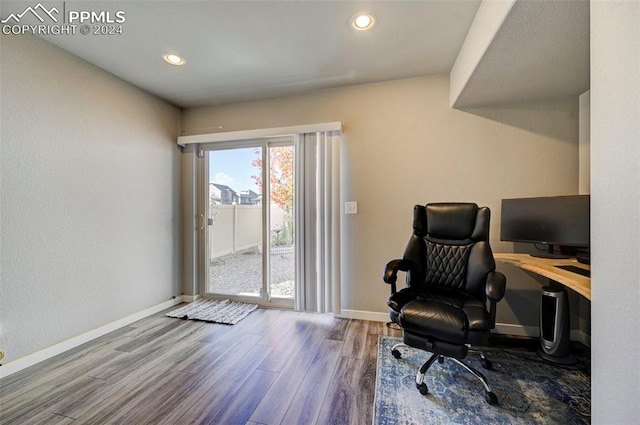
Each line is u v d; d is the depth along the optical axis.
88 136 2.16
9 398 1.48
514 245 2.22
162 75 2.37
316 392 1.52
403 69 2.29
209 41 1.90
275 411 1.38
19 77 1.75
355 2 1.54
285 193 2.92
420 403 1.42
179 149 3.10
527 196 2.21
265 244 2.95
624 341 0.68
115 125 2.38
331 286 2.65
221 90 2.67
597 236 0.77
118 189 2.40
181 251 3.11
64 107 1.99
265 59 2.13
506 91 2.03
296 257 2.75
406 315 1.46
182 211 3.13
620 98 0.68
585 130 2.04
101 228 2.26
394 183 2.47
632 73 0.64
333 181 2.58
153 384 1.60
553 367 1.75
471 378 1.63
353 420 1.32
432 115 2.38
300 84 2.54
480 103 2.24
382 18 1.67
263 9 1.59
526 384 1.58
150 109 2.72
